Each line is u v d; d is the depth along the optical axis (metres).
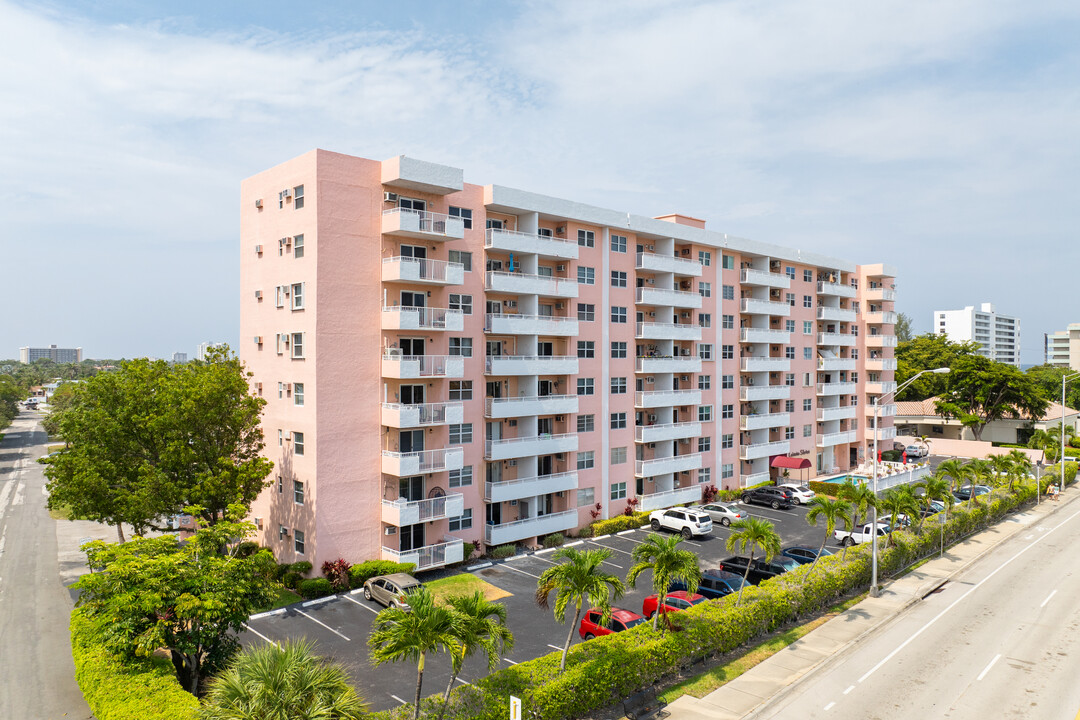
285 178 35.41
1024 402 84.00
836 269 68.12
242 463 33.78
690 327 51.66
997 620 30.00
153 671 19.50
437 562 35.75
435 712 17.47
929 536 40.72
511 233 39.75
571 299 44.00
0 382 116.69
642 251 50.16
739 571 35.09
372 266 35.28
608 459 46.97
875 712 21.41
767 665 24.78
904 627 29.14
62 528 49.31
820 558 34.34
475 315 39.28
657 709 21.23
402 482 36.28
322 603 31.78
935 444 86.50
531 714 18.80
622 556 40.22
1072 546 43.59
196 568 20.53
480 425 39.62
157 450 32.81
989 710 21.66
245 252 38.97
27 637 28.31
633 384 49.03
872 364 73.56
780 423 60.31
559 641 27.61
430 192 37.25
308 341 33.66
